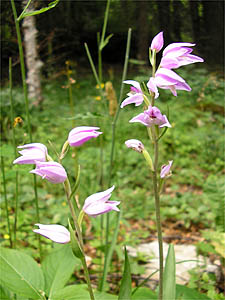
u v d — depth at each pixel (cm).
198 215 65
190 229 65
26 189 67
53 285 30
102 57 212
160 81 24
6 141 77
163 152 93
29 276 29
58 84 146
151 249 58
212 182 51
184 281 48
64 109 126
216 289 45
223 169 87
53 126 112
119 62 213
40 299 27
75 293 29
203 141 99
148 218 71
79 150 90
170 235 64
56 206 63
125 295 25
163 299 27
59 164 21
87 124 100
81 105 132
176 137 101
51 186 77
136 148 26
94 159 87
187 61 24
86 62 205
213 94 106
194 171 83
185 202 72
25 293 27
